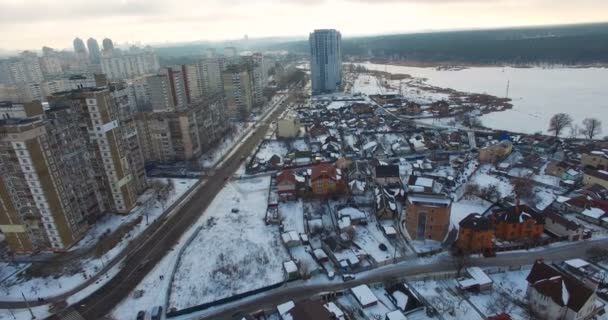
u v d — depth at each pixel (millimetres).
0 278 96688
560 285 73250
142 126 168750
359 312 79812
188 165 170625
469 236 96875
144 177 145250
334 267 96188
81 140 115000
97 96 111688
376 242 106250
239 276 93438
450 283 88000
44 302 87750
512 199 124438
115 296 88562
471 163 160375
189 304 84438
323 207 127562
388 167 141875
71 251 107312
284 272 93188
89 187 119500
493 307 79312
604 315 75938
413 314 78938
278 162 167125
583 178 134125
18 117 95312
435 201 103500
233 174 160750
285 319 75375
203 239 111062
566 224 101750
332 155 174250
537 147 171250
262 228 115938
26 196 99500
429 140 188500
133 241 111250
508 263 93312
